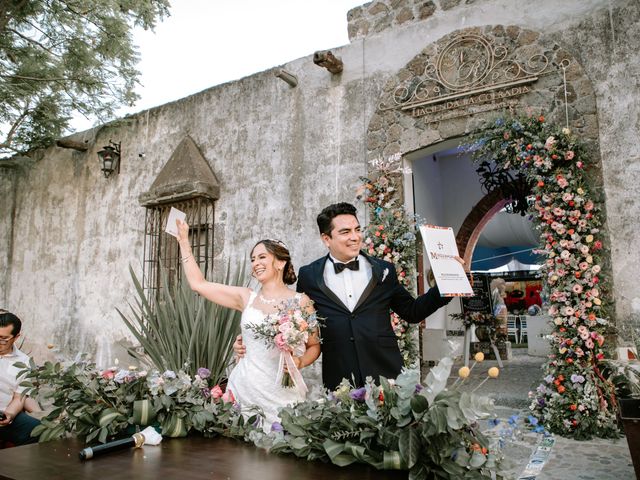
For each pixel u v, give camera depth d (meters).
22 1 6.86
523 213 7.31
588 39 4.75
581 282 4.32
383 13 5.96
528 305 13.52
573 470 3.36
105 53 7.64
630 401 2.74
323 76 6.31
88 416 1.76
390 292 2.51
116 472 1.37
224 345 3.47
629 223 4.39
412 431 1.30
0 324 2.94
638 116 4.47
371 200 5.63
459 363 8.37
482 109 5.16
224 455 1.53
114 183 8.28
